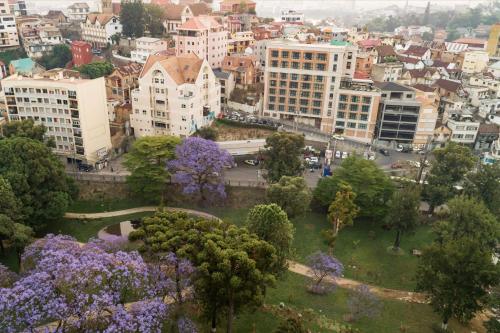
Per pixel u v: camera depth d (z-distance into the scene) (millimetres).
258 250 54188
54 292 46188
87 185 109625
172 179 107750
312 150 136875
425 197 107375
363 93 144500
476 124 152500
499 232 82938
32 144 90750
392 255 91688
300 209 91312
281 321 62656
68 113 115812
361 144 142875
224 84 163875
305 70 149375
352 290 77188
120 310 45844
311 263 74688
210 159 100812
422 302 75688
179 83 127625
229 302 53875
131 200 107875
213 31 177875
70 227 96312
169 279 52531
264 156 109438
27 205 85688
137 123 135375
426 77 194875
